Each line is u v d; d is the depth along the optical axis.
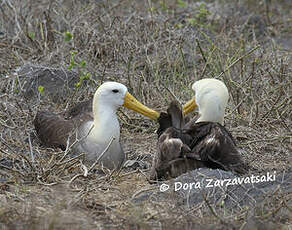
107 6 19.19
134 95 15.30
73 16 18.08
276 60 16.17
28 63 15.91
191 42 17.36
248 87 14.66
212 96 11.72
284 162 12.36
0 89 15.23
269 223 9.30
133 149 13.20
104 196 10.20
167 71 15.88
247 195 9.97
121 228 9.16
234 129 13.55
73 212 9.50
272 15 22.44
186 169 10.55
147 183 10.84
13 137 12.89
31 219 9.07
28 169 10.97
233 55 16.30
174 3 21.47
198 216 9.52
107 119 12.00
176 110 11.20
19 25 17.75
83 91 15.19
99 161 11.97
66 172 11.02
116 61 16.50
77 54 16.41
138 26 17.42
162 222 9.30
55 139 12.49
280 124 13.95
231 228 9.16
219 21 20.28
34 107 14.58
